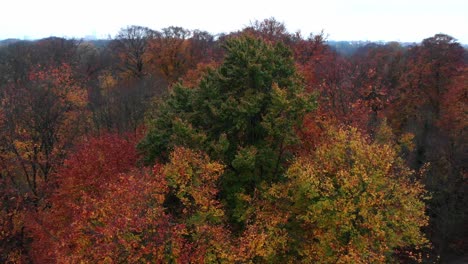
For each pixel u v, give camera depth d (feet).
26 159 104.68
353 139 74.79
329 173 74.18
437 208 112.98
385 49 209.97
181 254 59.06
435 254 114.42
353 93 122.52
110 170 86.69
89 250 58.13
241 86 81.10
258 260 72.69
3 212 98.12
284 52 89.10
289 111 75.15
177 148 71.15
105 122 141.79
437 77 158.61
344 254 69.26
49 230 85.46
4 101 110.22
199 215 66.74
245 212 75.72
